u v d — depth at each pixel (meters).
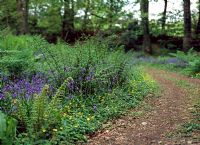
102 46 10.74
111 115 8.38
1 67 9.69
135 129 7.50
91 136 6.99
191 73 18.64
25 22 26.38
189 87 13.54
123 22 35.41
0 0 31.67
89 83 9.34
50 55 9.87
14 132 5.81
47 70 10.02
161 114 8.77
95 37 11.01
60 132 6.41
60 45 11.48
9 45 12.21
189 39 27.34
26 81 8.85
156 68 23.97
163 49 36.19
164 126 7.59
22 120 6.45
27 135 6.12
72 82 8.96
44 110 6.53
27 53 10.77
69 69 9.35
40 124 6.37
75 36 36.50
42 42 11.54
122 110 8.98
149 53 34.47
